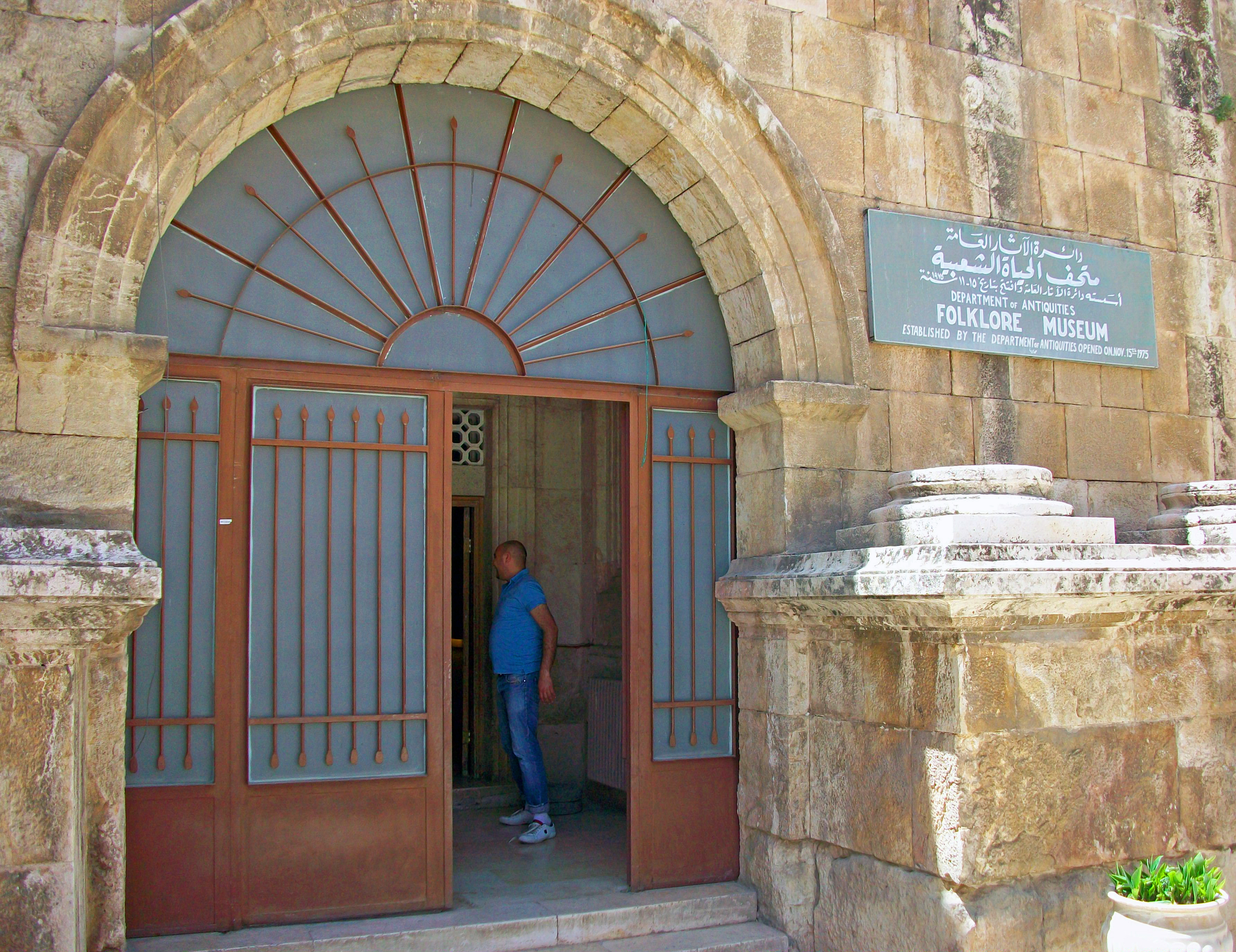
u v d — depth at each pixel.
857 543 4.54
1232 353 5.91
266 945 3.95
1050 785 3.97
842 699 4.46
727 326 5.13
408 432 4.57
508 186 4.77
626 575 4.93
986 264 5.25
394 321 4.55
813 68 5.02
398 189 4.57
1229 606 4.34
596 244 4.93
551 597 7.19
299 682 4.30
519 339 4.75
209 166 4.12
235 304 4.29
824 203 4.83
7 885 3.21
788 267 4.82
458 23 4.25
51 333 3.56
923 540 4.14
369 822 4.34
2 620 3.16
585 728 7.06
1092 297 5.50
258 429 4.33
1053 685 4.02
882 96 5.15
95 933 3.64
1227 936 3.54
